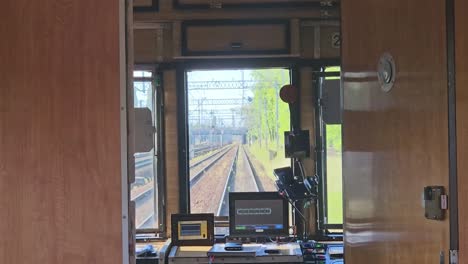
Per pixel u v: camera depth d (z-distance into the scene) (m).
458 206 1.28
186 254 3.32
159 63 3.80
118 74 1.43
